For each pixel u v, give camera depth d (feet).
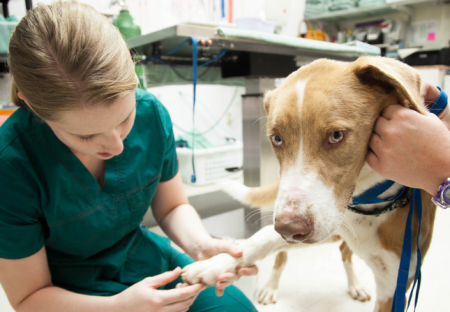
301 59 7.38
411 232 3.00
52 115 2.36
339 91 2.72
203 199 8.83
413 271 3.24
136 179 3.42
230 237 6.56
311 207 2.52
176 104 12.10
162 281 2.92
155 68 8.09
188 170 10.28
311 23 15.53
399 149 2.55
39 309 2.96
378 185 3.11
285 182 2.71
